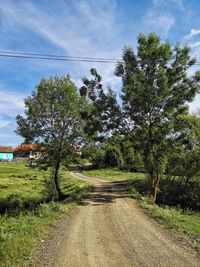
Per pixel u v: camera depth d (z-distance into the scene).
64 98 35.47
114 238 14.61
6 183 51.03
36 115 35.59
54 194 35.69
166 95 30.48
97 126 33.38
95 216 20.45
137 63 31.23
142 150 33.47
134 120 31.92
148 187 40.97
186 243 13.85
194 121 36.72
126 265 10.91
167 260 11.48
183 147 32.59
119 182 54.72
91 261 11.24
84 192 34.91
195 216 26.30
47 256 11.53
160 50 29.88
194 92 30.92
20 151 37.72
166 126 31.16
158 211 22.27
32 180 58.75
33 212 21.39
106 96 33.06
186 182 40.22
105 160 91.62
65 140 36.66
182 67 31.03
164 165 33.03
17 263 10.59
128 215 21.05
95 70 33.44
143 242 13.95
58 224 17.20
